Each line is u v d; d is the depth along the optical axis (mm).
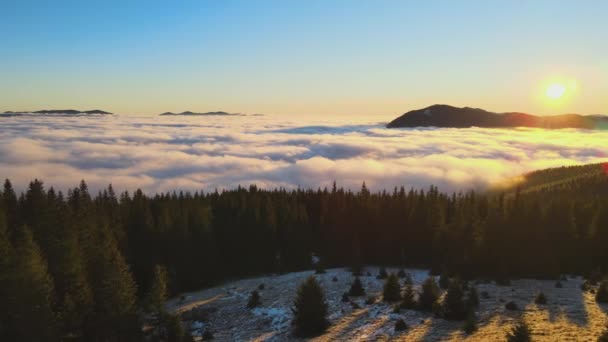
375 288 45250
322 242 76438
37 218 46531
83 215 52125
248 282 56469
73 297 35438
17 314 30453
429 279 36250
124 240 56000
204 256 62375
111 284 35844
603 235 54188
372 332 31141
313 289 34094
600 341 21984
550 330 27266
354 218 72250
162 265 54500
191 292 57250
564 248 53000
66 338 34438
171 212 68750
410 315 33969
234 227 70188
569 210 55469
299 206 82688
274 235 71562
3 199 57438
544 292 38594
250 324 38188
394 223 70312
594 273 44281
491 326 29312
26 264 31000
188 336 34406
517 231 50844
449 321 31594
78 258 37438
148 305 41844
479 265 51625
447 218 73812
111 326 35844
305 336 32781
